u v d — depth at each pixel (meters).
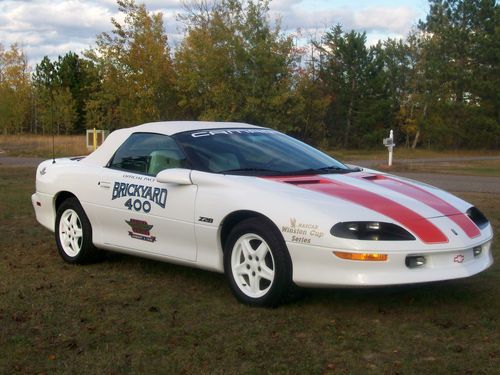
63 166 6.59
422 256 4.46
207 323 4.53
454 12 47.03
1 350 4.04
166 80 32.09
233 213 4.93
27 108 48.28
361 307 4.88
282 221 4.64
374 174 5.72
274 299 4.75
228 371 3.68
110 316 4.71
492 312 4.75
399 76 51.12
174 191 5.38
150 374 3.66
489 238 4.98
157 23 32.12
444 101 46.50
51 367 3.77
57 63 58.41
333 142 48.72
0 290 5.41
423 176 18.05
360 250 4.36
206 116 30.52
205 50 30.67
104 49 31.77
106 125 34.22
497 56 44.44
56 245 7.13
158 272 6.04
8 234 7.97
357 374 3.61
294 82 37.62
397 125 50.44
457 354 3.91
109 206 5.94
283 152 5.79
